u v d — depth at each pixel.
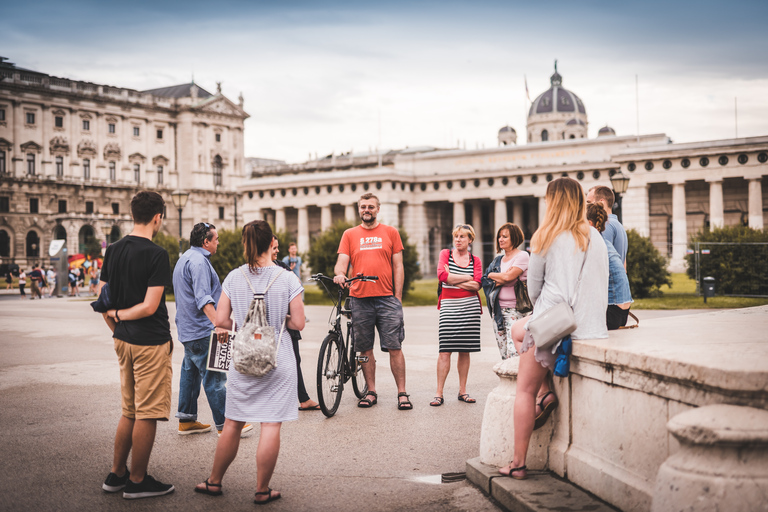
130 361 5.41
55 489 5.57
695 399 3.85
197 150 109.75
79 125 100.44
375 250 8.65
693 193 71.56
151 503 5.24
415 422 7.73
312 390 9.75
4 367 11.99
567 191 5.00
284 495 5.41
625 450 4.50
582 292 4.94
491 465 5.56
